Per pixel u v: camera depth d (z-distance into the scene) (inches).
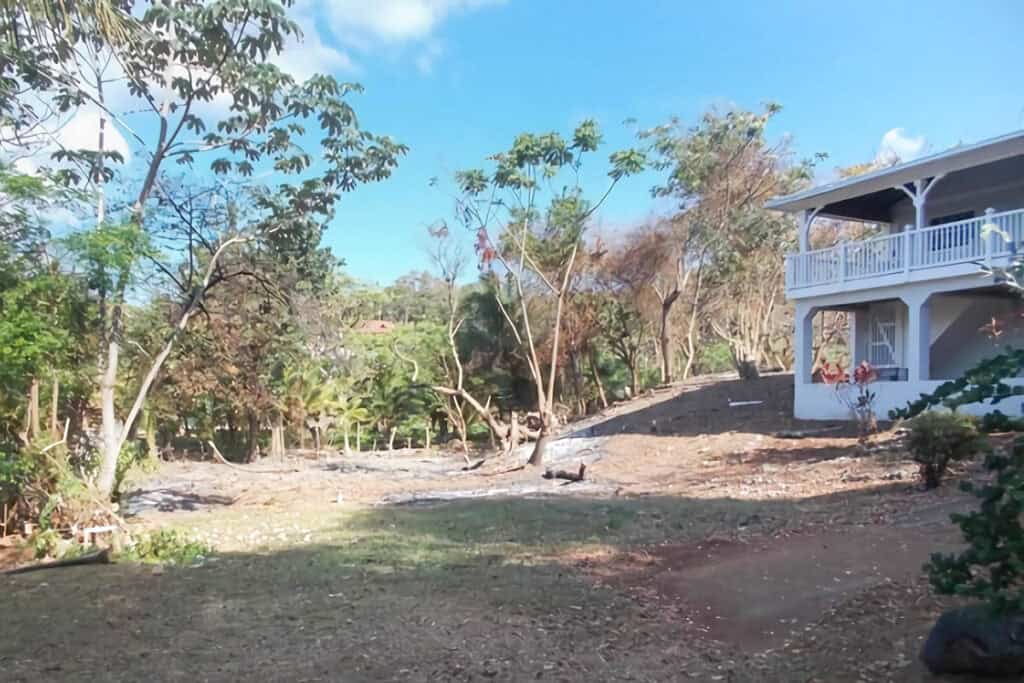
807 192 817.5
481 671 225.1
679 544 402.6
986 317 766.5
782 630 258.7
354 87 619.8
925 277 701.9
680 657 239.3
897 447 603.5
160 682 217.5
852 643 232.2
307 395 1293.1
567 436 1046.4
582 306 1300.4
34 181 460.1
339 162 647.8
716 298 1469.0
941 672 190.4
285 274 785.6
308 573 370.0
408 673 223.5
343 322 1403.8
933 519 378.9
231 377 1040.8
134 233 526.0
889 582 283.7
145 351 697.0
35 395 499.8
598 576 348.5
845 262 794.8
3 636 269.0
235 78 584.1
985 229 546.6
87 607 311.7
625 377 1540.4
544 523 492.7
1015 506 143.0
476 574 357.4
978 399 155.0
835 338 1491.1
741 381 1150.3
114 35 247.1
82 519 468.1
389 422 1487.5
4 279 456.1
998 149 639.8
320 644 252.5
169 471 1020.5
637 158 970.7
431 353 1439.5
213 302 902.4
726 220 1234.0
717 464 716.0
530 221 1124.5
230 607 307.1
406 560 394.3
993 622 182.5
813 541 367.9
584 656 240.1
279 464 1148.5
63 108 520.4
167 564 408.2
